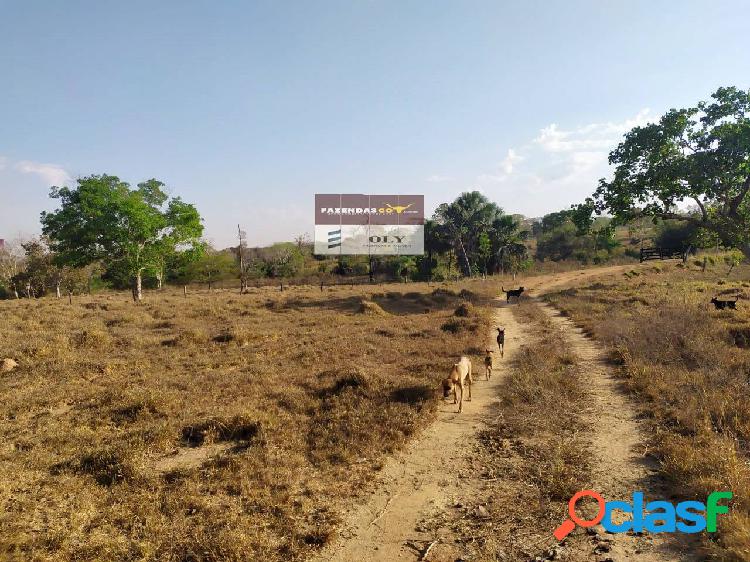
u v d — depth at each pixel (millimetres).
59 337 17062
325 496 6355
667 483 6199
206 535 5309
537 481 6516
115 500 6188
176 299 35094
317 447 7766
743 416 7785
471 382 10945
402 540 5340
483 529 5461
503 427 8680
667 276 40719
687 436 7441
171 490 6383
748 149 26344
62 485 6527
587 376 11719
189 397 10531
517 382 10961
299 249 76625
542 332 18875
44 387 11523
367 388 10617
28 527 5520
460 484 6637
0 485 6430
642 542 4961
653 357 12367
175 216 38219
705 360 11297
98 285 58625
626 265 56125
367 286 46969
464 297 33781
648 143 29766
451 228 54875
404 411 9234
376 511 6004
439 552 5051
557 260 69625
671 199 30531
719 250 57312
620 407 9375
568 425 8531
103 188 34188
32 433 8648
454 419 9312
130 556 5000
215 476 6785
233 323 23078
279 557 5039
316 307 29891
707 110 27969
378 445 7852
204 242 41656
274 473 6770
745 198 30094
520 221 56938
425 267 57344
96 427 8945
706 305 20594
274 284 57469
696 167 28250
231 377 12258
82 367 13398
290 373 12727
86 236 33969
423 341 17016
